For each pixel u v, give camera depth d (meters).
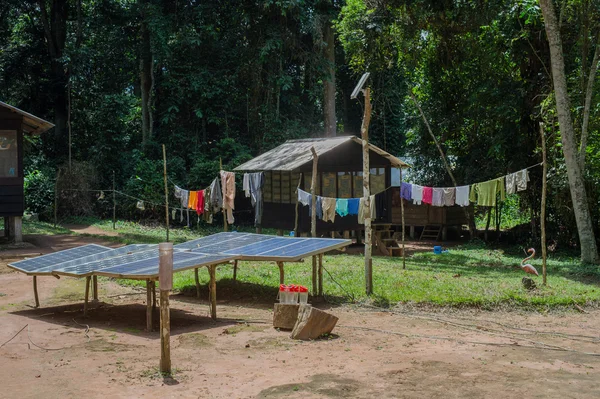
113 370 7.61
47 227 26.61
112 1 34.59
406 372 7.47
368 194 12.65
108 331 9.84
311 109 36.75
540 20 21.59
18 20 36.22
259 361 8.02
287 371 7.55
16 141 20.38
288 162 21.23
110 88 36.62
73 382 7.13
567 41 21.78
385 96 31.56
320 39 31.64
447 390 6.78
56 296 13.07
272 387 6.91
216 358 8.17
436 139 27.11
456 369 7.63
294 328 9.36
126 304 12.23
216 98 33.28
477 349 8.75
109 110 33.44
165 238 23.84
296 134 33.50
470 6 23.03
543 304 11.97
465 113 26.38
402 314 11.20
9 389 6.90
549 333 10.02
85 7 37.34
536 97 22.42
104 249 13.08
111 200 32.88
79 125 36.09
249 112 34.03
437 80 27.17
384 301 11.91
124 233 25.44
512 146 24.00
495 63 24.75
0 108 20.08
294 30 33.28
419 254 21.28
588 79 20.08
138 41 35.69
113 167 33.66
